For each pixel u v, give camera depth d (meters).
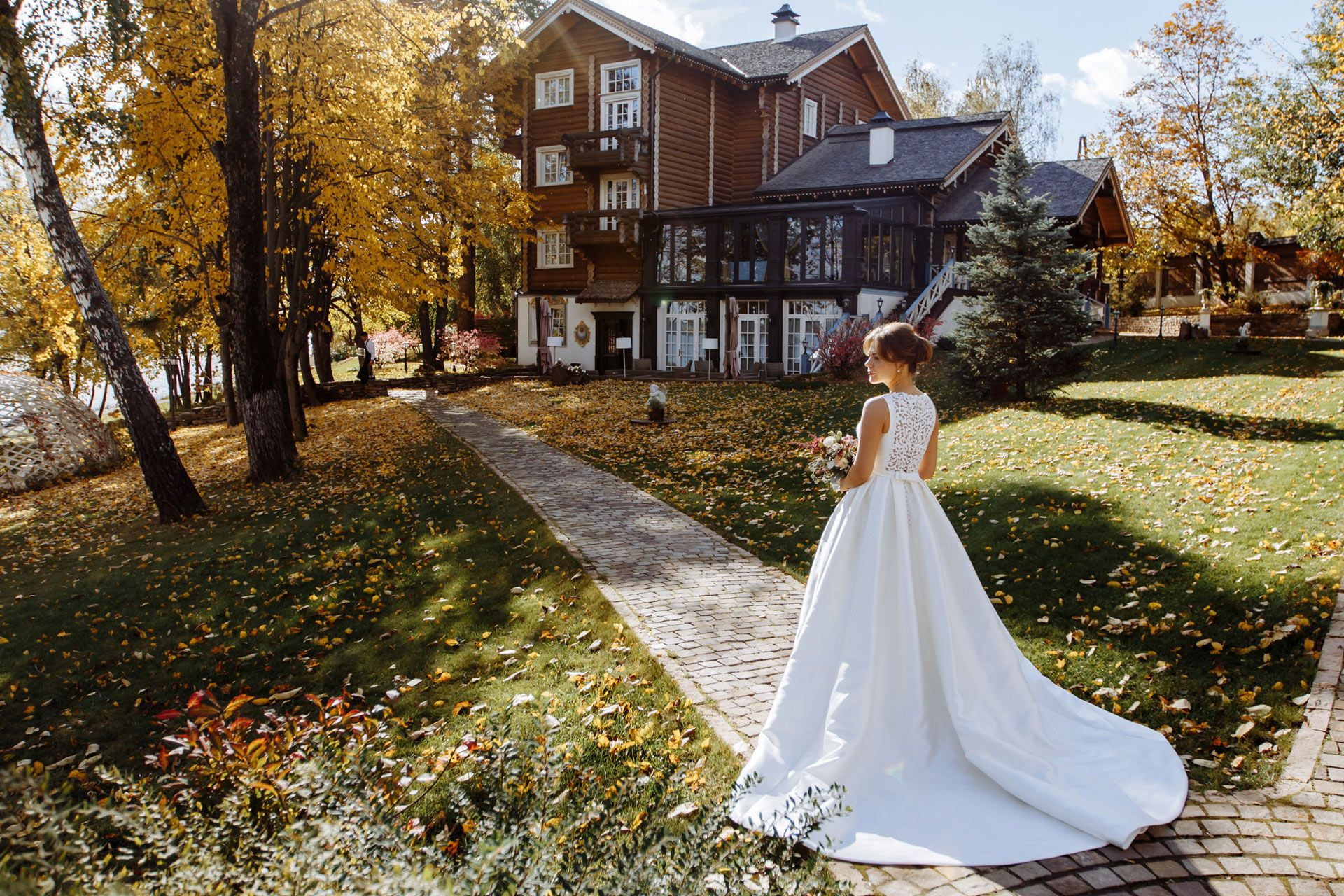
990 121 27.78
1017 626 5.73
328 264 18.69
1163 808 3.41
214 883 2.25
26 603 9.26
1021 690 3.79
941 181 25.19
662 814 2.78
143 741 5.61
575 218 28.72
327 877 2.13
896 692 3.71
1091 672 4.97
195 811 2.89
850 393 19.14
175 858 2.54
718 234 26.88
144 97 13.39
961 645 3.75
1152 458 9.96
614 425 17.52
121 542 11.89
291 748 3.45
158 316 21.38
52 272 23.08
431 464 14.43
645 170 27.91
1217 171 29.41
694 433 16.02
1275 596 5.56
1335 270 26.28
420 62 17.31
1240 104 27.36
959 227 26.61
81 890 2.08
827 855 3.18
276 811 2.76
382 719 5.20
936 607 3.71
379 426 20.12
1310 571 5.85
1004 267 15.78
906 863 3.13
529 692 5.28
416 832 2.91
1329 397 12.37
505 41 18.77
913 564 3.77
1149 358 19.08
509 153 32.22
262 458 14.94
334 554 9.42
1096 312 25.58
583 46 29.47
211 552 10.38
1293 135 22.59
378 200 15.73
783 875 2.75
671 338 28.55
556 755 3.06
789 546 8.34
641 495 11.03
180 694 6.29
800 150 31.58
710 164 30.05
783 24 33.25
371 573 8.55
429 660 6.14
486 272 38.81
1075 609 5.92
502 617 6.79
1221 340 21.14
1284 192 26.39
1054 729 3.97
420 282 18.19
